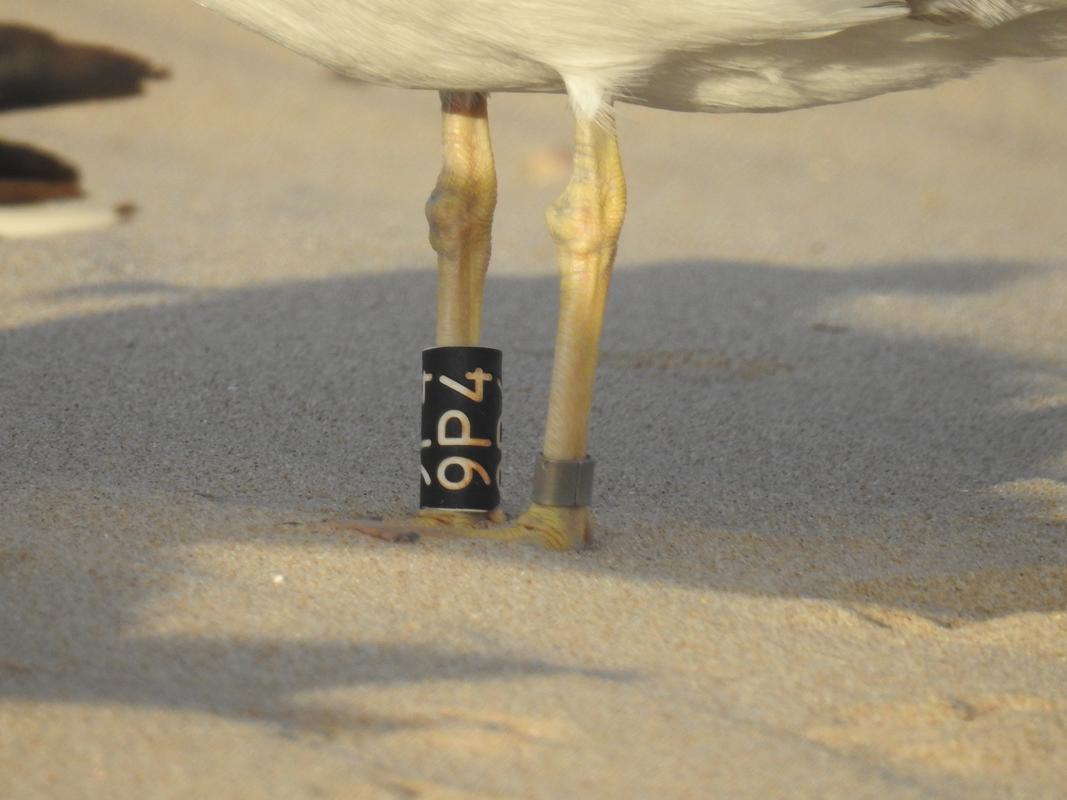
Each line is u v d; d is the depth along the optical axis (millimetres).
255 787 3346
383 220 11805
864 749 3842
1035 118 20703
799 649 4496
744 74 4707
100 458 5949
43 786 3314
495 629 4344
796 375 8406
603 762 3566
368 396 7281
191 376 7293
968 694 4266
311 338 8172
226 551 4746
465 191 5551
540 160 15094
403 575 4676
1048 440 7512
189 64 17922
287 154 14844
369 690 3848
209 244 10320
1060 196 15977
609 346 8727
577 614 4539
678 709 3883
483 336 8711
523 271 10477
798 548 5785
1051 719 4109
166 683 3799
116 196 11805
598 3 4270
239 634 4125
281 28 4586
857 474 6875
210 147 14734
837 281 10867
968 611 5242
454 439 5312
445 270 5594
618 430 7242
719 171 16125
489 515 5402
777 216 13594
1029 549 5934
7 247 9656
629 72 4562
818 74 4773
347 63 4695
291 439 6535
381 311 8875
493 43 4465
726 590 5031
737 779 3547
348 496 5758
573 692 3910
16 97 9477
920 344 9203
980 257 12086
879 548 5867
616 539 5590
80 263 9391
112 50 9633
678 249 11641
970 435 7559
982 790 3664
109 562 4559
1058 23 4758
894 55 4730
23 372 7062
